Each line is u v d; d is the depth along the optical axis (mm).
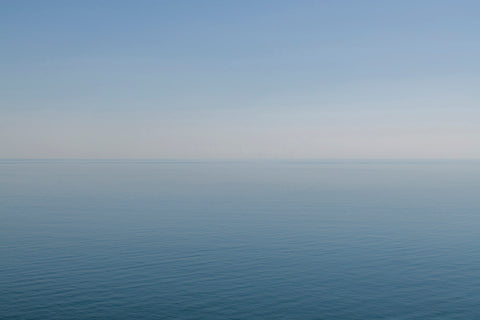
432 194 152000
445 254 56000
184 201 122688
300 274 46531
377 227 77125
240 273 46719
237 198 133000
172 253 55469
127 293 39969
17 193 148000
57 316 34406
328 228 75812
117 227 75688
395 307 37438
